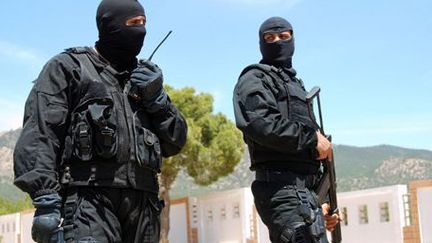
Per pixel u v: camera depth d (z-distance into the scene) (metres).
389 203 22.33
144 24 3.84
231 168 33.97
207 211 30.23
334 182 5.14
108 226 3.54
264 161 4.94
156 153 3.73
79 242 3.46
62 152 3.59
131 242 3.67
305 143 4.77
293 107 4.94
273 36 5.14
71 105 3.63
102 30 3.80
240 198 27.97
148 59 3.84
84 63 3.68
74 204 3.54
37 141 3.45
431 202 20.98
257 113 4.77
